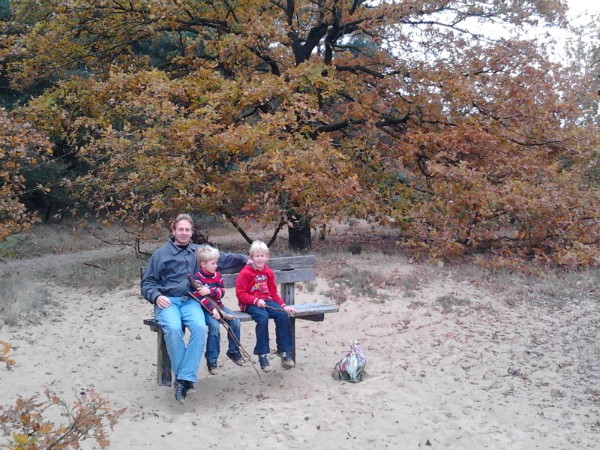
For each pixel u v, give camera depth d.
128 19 13.13
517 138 12.08
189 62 13.43
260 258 6.13
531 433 5.06
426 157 12.53
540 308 8.56
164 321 5.67
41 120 11.70
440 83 11.75
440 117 12.26
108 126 10.88
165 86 10.61
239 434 5.03
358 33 13.38
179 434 5.04
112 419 3.62
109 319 8.32
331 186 10.09
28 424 3.38
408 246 11.17
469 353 6.96
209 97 10.92
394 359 6.82
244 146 10.29
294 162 9.96
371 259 10.74
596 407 5.56
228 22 13.23
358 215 11.61
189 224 6.07
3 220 11.06
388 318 8.02
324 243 13.44
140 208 10.69
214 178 10.70
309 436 5.00
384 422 5.22
